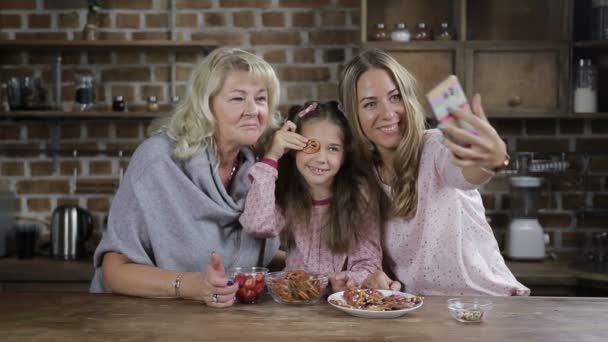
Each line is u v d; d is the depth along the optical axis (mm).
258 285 1613
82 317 1490
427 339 1319
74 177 3473
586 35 3246
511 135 3375
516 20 3287
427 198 1785
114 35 3445
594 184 3357
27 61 3465
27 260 3166
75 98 3338
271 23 3418
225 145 1884
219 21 3424
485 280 1848
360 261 1850
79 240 3215
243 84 1799
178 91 3447
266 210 1798
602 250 3145
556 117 3086
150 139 1889
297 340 1311
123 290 1716
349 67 1855
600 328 1398
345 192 1864
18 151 3461
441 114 1391
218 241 1847
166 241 1810
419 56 3080
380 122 1787
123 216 1812
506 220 3346
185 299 1664
